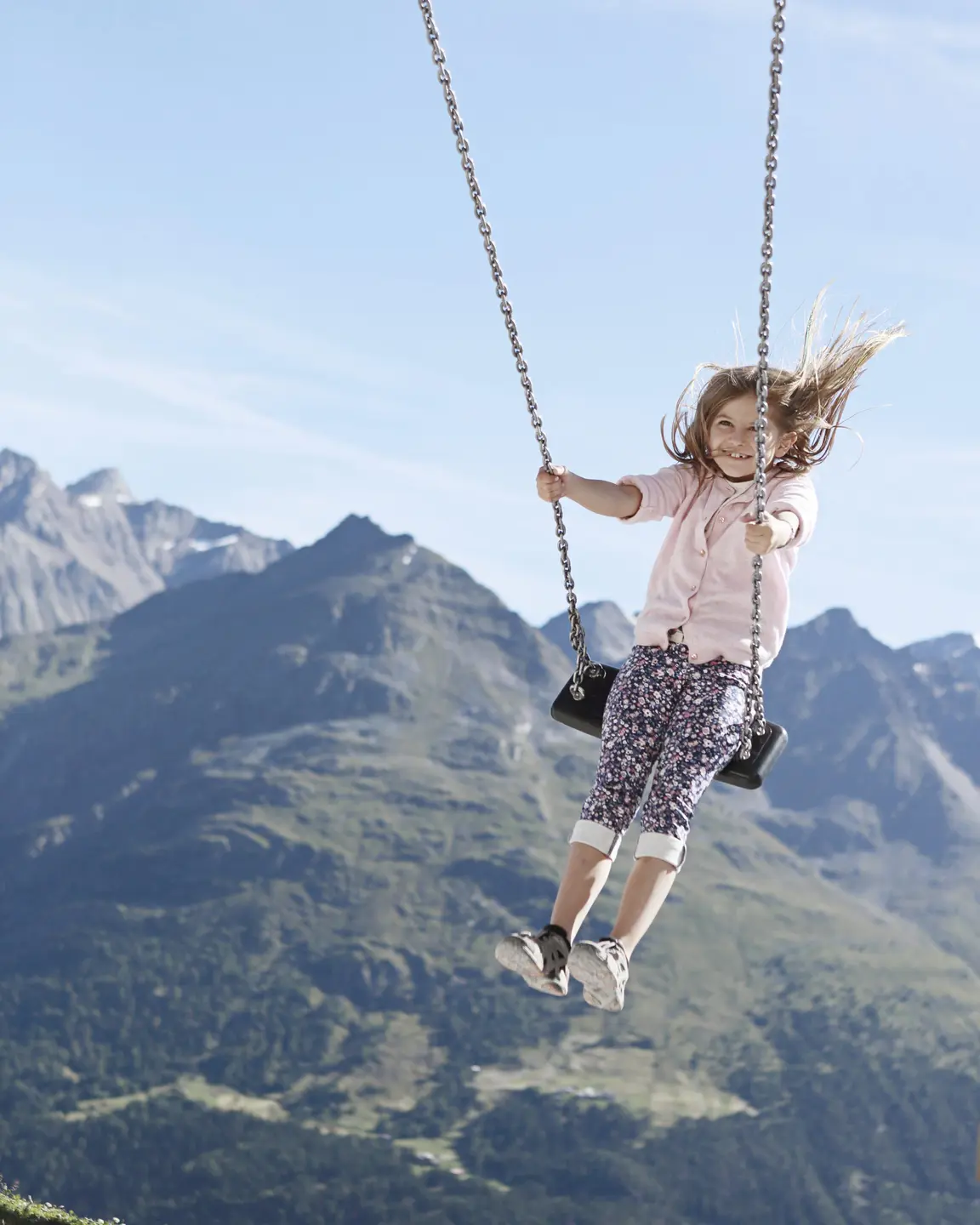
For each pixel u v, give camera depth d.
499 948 3.99
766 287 4.16
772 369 4.30
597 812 4.15
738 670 4.21
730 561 4.26
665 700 4.21
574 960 3.90
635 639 4.30
